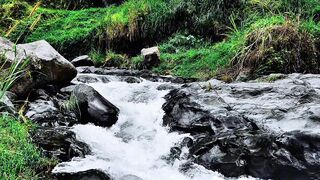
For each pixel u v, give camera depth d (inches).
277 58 252.1
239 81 247.1
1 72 179.2
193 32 369.4
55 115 175.5
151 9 387.9
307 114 157.9
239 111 175.6
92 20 430.3
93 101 186.4
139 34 382.0
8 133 144.8
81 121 184.9
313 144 143.6
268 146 149.4
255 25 279.7
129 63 348.5
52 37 405.4
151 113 201.5
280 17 281.1
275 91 191.0
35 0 494.0
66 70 214.5
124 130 185.2
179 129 181.9
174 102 199.2
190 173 153.9
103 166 145.9
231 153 153.0
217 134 165.2
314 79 211.6
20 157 133.1
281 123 159.0
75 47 394.9
